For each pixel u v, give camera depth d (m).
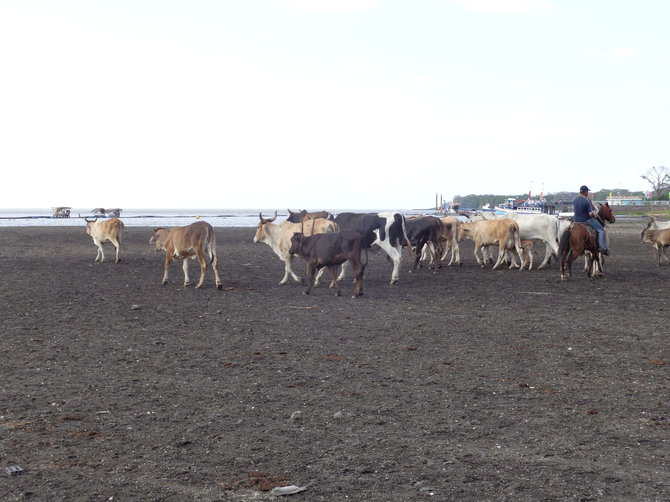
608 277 20.84
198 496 4.95
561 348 10.25
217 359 9.48
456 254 24.53
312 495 4.98
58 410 7.07
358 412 7.05
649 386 8.06
